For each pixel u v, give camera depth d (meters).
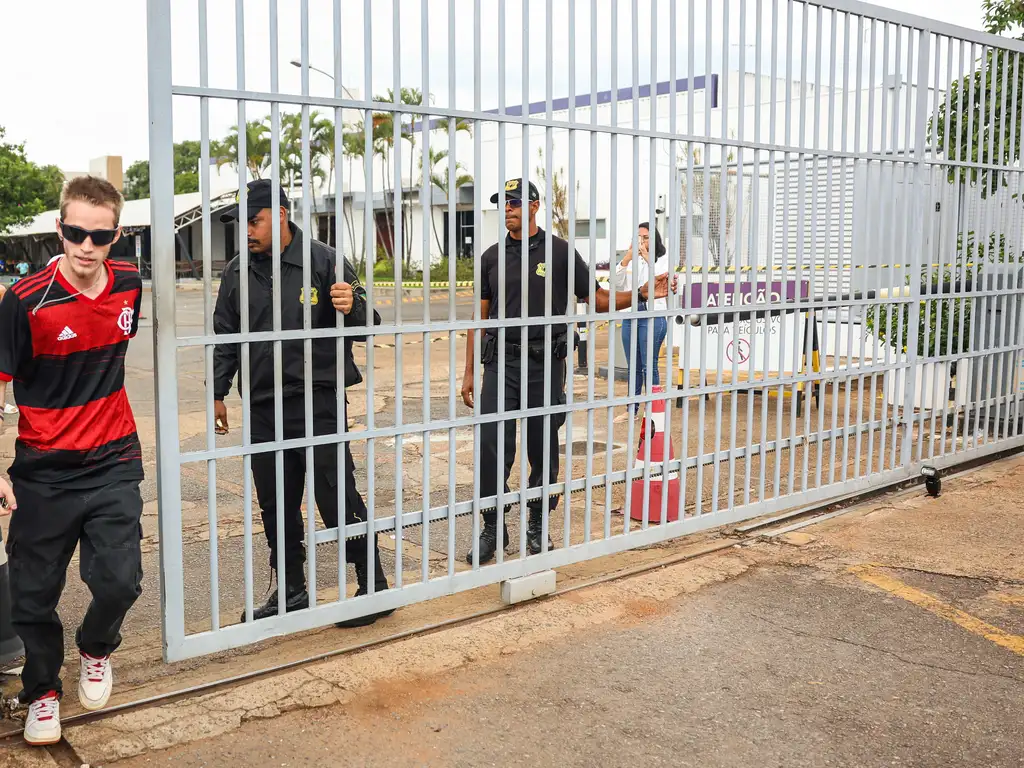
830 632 4.06
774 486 5.40
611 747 3.12
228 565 4.87
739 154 4.92
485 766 3.00
